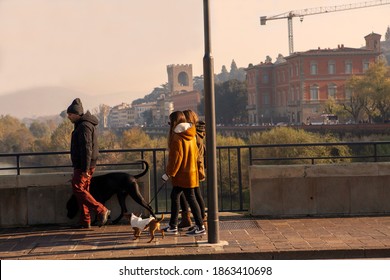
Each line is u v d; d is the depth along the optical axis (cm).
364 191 1295
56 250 1020
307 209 1291
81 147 1141
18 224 1254
